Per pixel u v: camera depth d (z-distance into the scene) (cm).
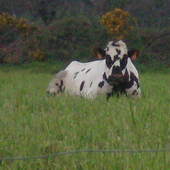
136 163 707
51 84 1569
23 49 3506
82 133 868
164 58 3369
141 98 1241
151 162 709
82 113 1049
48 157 748
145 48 3419
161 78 2497
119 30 3431
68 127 925
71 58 3422
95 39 3481
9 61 3434
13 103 1227
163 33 3462
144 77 2567
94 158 729
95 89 1331
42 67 3312
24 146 802
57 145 815
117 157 730
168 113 1035
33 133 881
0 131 904
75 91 1477
